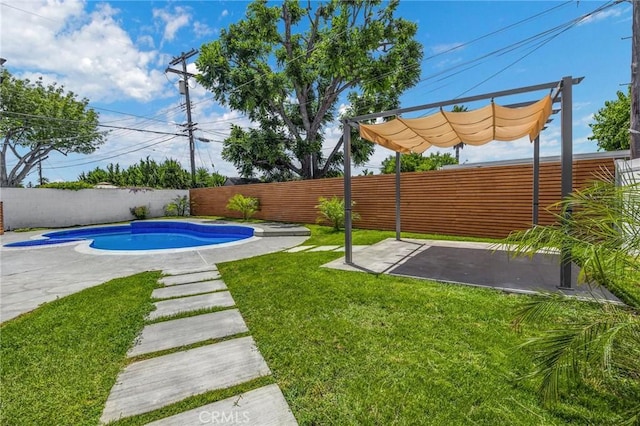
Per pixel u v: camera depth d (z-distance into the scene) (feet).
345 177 18.85
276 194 47.91
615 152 30.58
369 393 6.79
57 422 6.22
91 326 10.78
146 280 16.53
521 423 5.74
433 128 18.53
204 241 41.32
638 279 5.33
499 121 16.89
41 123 66.54
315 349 8.78
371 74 59.21
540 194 24.13
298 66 59.88
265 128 68.33
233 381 7.47
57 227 51.60
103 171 83.76
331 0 61.46
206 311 12.00
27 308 13.16
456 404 6.32
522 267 16.70
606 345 4.53
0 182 68.54
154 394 7.04
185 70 67.56
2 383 7.54
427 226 30.68
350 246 18.86
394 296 12.68
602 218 5.78
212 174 90.84
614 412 5.65
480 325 9.87
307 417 6.17
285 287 14.57
